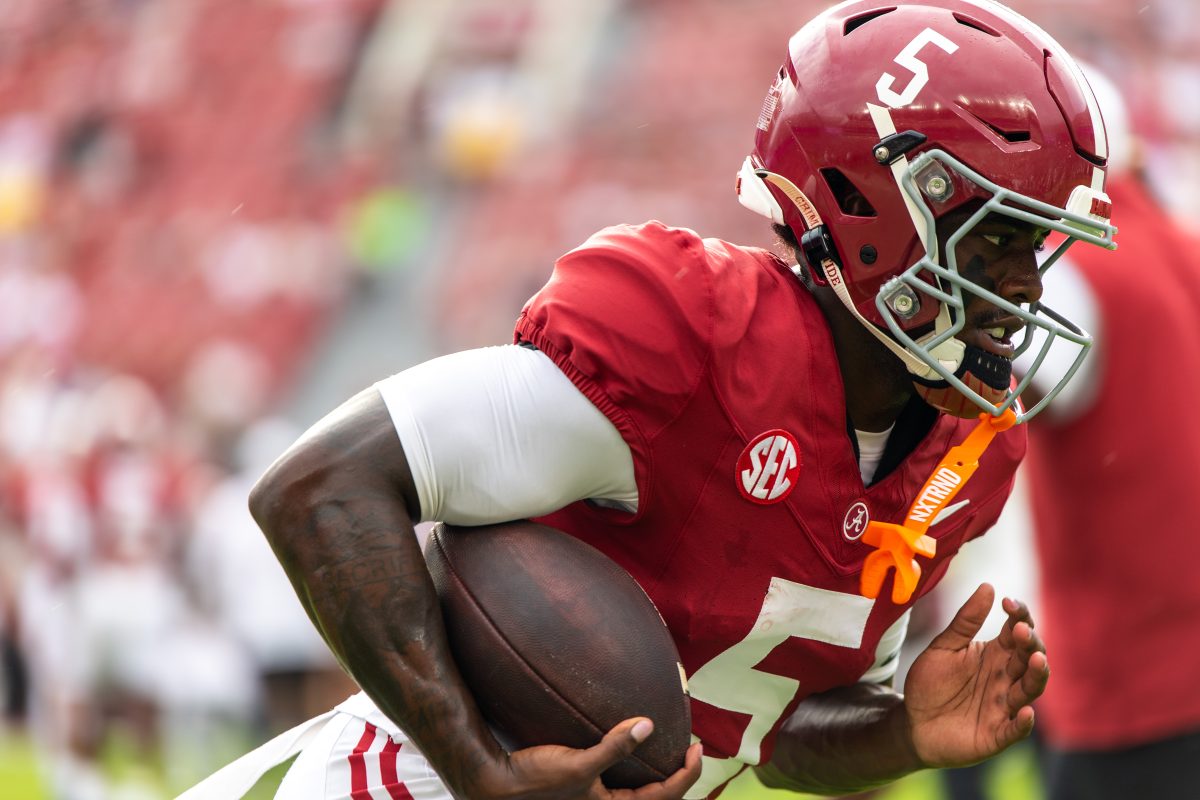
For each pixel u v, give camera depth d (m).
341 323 43.84
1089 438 10.72
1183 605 10.62
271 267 45.62
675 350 6.56
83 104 53.66
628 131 45.28
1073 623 11.05
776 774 8.80
